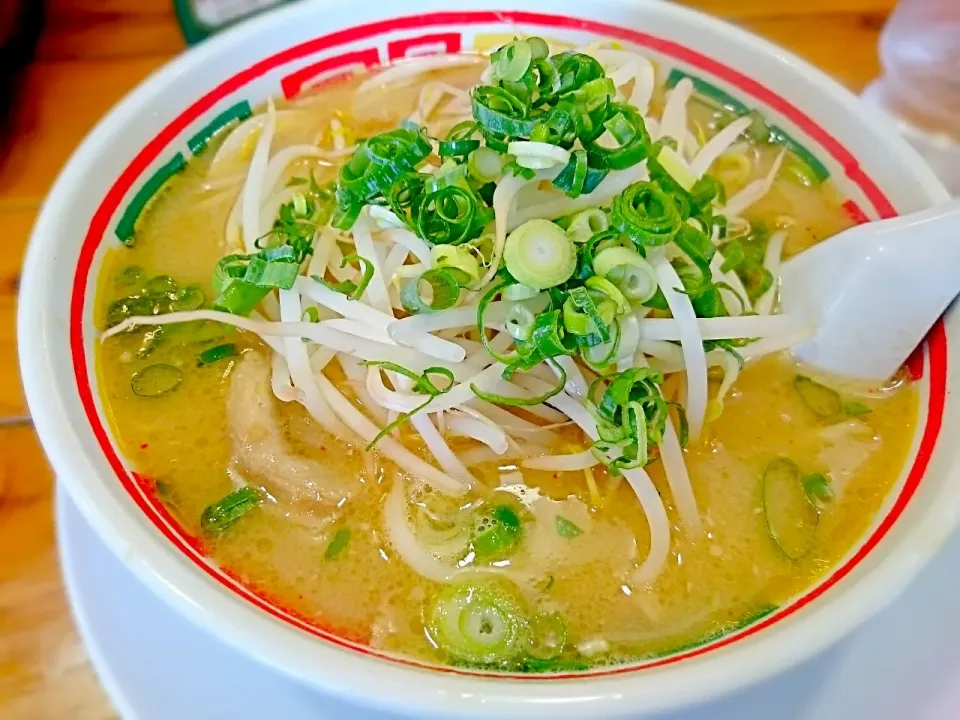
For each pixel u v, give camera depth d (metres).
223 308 0.17
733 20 0.29
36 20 0.27
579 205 0.17
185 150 0.20
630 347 0.16
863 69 0.28
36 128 0.25
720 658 0.12
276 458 0.16
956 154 0.25
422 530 0.16
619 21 0.22
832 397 0.18
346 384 0.17
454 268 0.15
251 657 0.12
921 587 0.16
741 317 0.17
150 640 0.15
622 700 0.11
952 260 0.16
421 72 0.23
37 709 0.16
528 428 0.17
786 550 0.16
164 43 0.28
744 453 0.17
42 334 0.15
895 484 0.16
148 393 0.17
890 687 0.15
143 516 0.13
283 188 0.20
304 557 0.15
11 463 0.19
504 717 0.11
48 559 0.17
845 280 0.17
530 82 0.17
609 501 0.16
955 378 0.16
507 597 0.15
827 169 0.21
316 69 0.22
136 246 0.19
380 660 0.12
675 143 0.20
